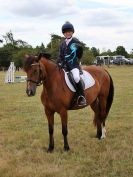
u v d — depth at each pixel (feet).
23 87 74.64
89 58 166.09
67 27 24.84
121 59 213.46
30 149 26.12
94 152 25.27
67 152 25.29
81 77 26.18
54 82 24.61
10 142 28.12
